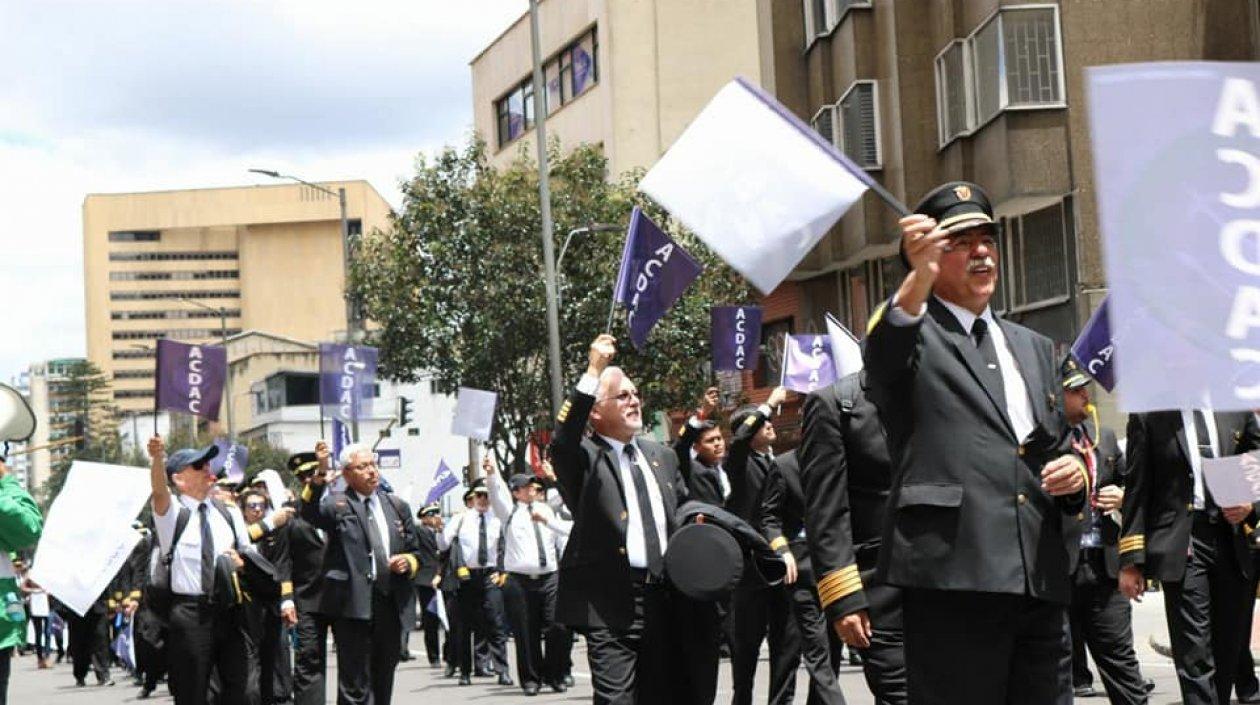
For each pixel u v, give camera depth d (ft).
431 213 124.88
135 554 71.41
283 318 581.94
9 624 36.22
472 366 123.75
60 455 500.33
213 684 42.88
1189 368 15.51
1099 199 15.67
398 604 43.24
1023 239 94.63
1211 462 28.68
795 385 55.57
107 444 437.99
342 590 42.22
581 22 161.58
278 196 583.99
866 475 24.84
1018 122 89.45
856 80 106.01
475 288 124.16
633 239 49.37
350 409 86.38
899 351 17.81
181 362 49.90
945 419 18.15
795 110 119.24
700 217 19.80
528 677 61.05
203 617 39.34
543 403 126.52
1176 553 30.30
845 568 22.17
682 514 29.19
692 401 124.88
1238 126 15.71
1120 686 34.83
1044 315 92.63
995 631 18.04
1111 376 50.49
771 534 37.58
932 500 17.98
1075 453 18.63
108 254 613.52
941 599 18.12
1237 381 15.52
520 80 178.19
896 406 18.42
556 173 128.16
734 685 39.09
